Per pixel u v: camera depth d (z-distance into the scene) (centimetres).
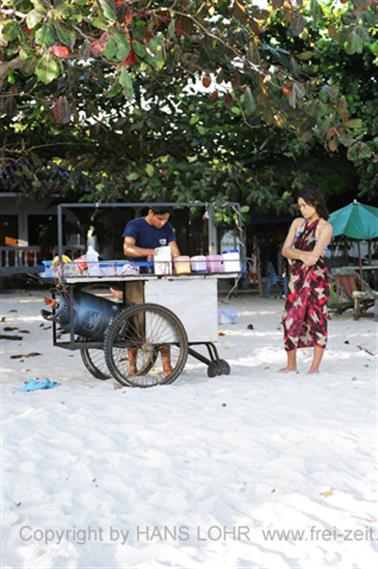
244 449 557
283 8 757
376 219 1519
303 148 1861
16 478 505
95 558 384
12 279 2620
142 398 731
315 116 846
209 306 837
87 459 537
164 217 864
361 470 511
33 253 2642
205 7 867
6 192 2519
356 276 1483
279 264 2525
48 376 908
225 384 792
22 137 1852
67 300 807
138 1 773
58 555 384
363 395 729
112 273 808
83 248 2584
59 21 593
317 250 830
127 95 596
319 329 846
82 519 433
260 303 1912
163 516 435
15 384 848
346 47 752
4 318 1552
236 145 1927
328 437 583
